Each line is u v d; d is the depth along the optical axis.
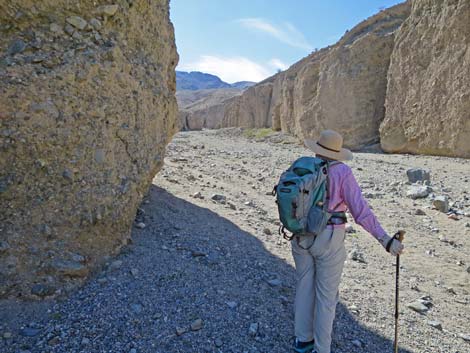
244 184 9.75
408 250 5.94
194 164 12.43
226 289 3.71
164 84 5.14
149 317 3.12
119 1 4.23
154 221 5.06
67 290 3.22
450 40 17.70
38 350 2.69
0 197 3.16
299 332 3.03
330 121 26.45
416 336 3.52
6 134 3.20
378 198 9.23
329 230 2.80
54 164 3.38
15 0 3.56
